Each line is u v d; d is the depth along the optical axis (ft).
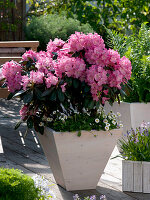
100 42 9.87
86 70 9.62
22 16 26.08
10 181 7.35
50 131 9.77
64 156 9.82
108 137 10.02
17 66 10.28
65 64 9.52
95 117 10.29
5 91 13.84
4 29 25.63
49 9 28.81
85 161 10.02
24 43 15.52
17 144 14.42
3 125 17.34
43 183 8.17
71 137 9.71
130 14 27.89
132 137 10.84
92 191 10.18
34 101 9.91
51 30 24.38
